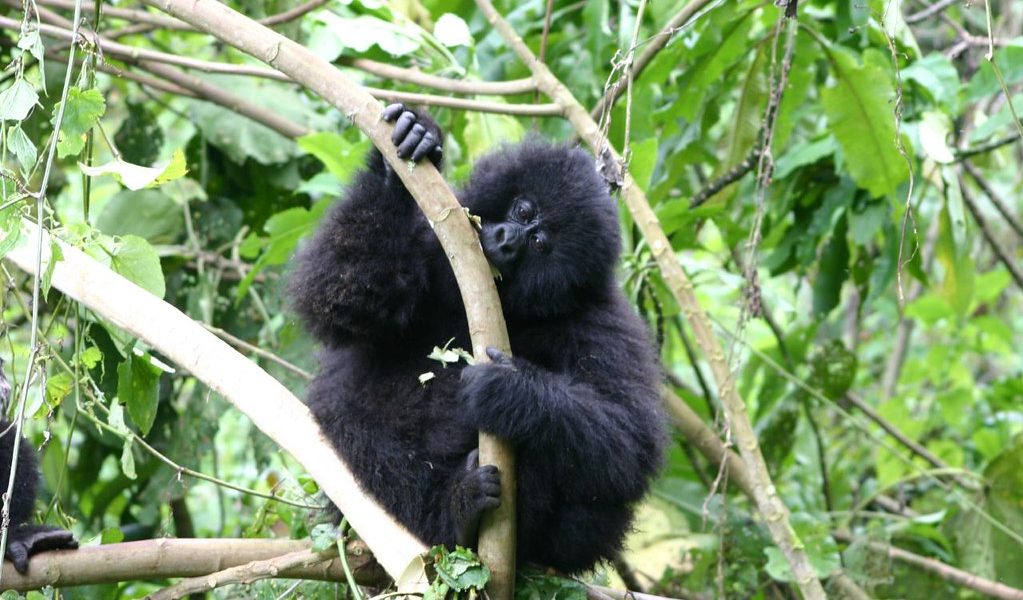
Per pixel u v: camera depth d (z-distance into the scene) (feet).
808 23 32.99
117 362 26.35
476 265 18.84
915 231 22.24
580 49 33.94
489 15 28.91
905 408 40.42
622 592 22.24
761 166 27.91
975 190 47.29
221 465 44.80
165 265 33.78
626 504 22.20
